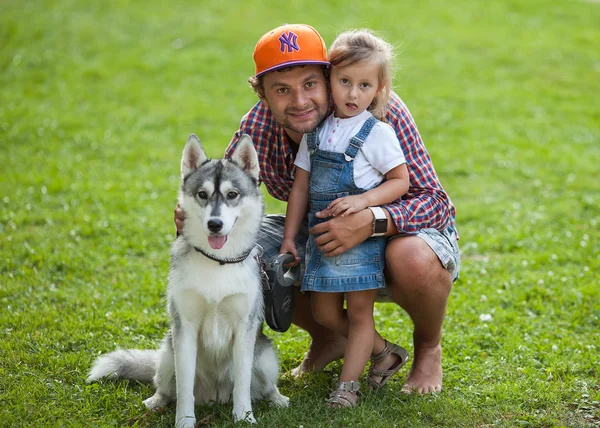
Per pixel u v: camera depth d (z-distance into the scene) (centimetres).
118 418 403
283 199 477
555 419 393
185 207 396
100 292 586
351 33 422
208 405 423
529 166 1009
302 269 439
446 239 427
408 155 430
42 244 688
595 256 686
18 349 473
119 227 752
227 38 1598
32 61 1412
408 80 1399
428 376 436
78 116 1170
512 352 485
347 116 417
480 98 1323
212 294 385
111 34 1597
